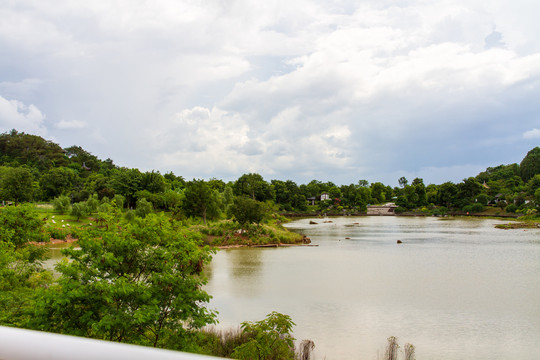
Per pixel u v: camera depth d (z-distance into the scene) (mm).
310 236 77312
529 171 186250
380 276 36438
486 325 22844
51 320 12250
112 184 105750
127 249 13938
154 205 95875
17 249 25547
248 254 51219
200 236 15586
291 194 181875
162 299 13695
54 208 83750
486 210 146875
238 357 14492
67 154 199000
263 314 24938
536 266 40562
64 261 13156
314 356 18594
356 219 145000
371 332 21844
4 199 85188
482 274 36969
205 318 14008
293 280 34844
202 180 82125
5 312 14445
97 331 11656
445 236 73750
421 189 181000
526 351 19234
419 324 23109
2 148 174625
